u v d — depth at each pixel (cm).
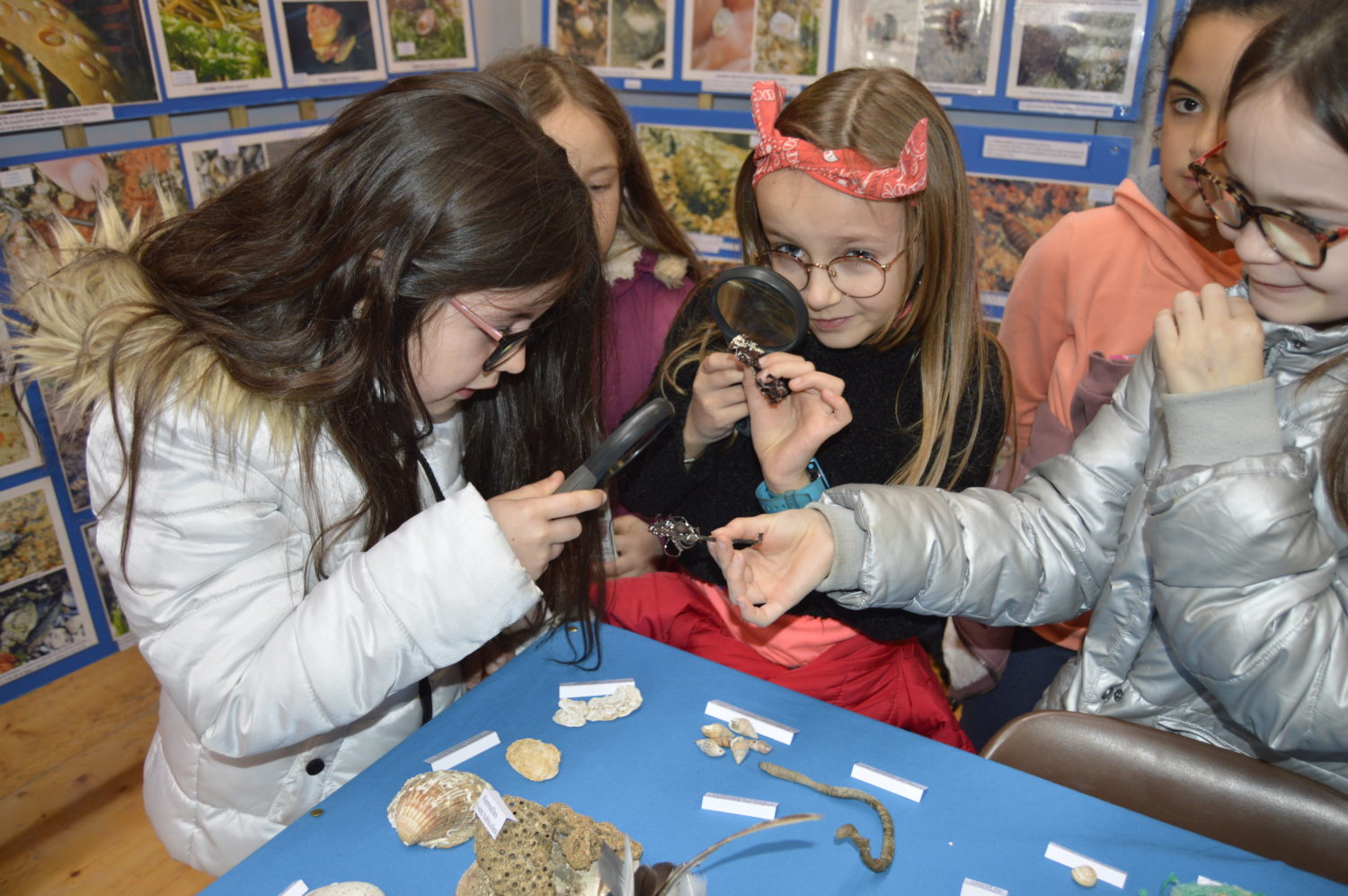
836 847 91
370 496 113
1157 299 185
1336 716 100
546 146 108
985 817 95
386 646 101
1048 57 243
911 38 255
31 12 188
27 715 222
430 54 276
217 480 106
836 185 121
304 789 121
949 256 135
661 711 109
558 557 122
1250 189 97
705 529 156
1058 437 194
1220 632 103
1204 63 153
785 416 135
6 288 126
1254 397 103
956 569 119
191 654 103
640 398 170
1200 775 105
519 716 108
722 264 298
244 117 235
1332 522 107
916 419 146
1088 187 250
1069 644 176
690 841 91
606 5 286
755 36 272
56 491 219
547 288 106
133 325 103
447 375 109
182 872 188
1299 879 89
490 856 85
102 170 205
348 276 102
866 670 144
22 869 186
